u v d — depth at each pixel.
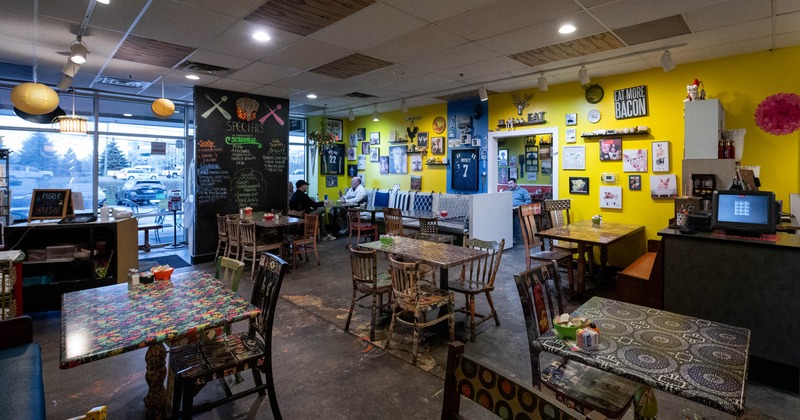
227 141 6.89
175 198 8.09
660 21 3.81
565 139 6.41
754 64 4.73
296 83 6.38
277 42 4.38
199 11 3.54
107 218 4.78
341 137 10.38
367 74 5.82
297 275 5.81
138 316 2.06
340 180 10.42
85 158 6.96
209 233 6.77
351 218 7.88
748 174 4.20
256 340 2.47
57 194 4.73
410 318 3.96
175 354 2.28
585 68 5.20
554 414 0.94
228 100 6.89
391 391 2.77
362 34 4.14
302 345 3.50
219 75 5.83
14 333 2.36
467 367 1.17
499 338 3.64
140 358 3.30
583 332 1.69
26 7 3.43
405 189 9.13
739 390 1.36
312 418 2.47
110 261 4.67
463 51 4.74
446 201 8.06
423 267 3.86
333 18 3.71
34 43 4.37
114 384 2.90
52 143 6.71
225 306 2.21
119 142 7.38
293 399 2.68
